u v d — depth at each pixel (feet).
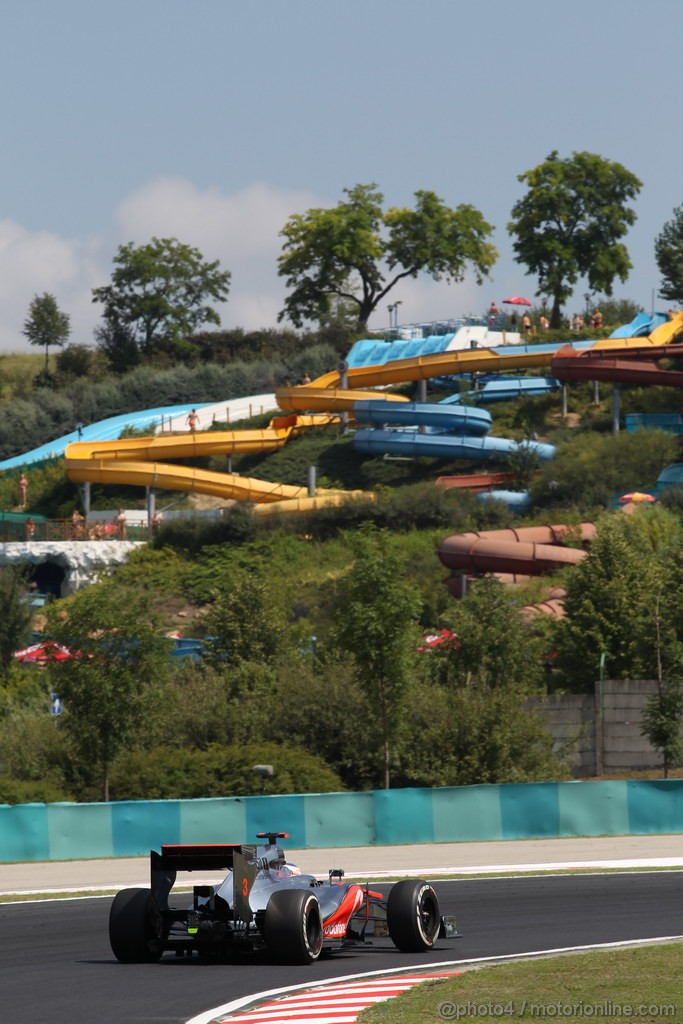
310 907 179.32
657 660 587.68
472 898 276.00
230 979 165.58
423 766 498.69
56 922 247.09
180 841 373.40
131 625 459.32
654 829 410.52
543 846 383.04
